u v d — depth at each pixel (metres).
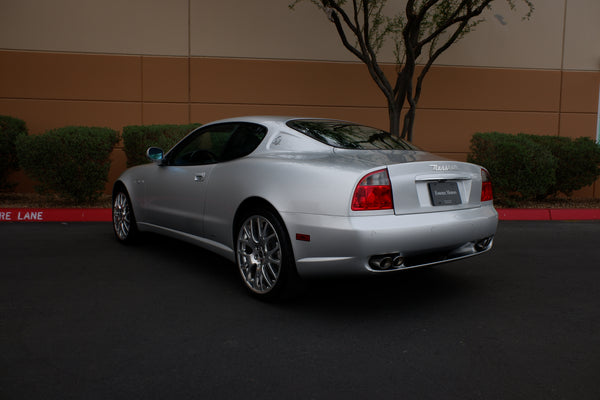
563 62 10.65
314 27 10.20
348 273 3.32
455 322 3.44
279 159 3.83
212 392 2.43
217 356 2.84
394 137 4.48
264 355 2.87
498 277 4.61
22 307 3.60
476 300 3.93
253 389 2.46
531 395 2.44
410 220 3.36
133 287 4.15
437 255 3.63
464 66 10.48
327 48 10.26
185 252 5.44
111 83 9.89
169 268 4.77
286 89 10.24
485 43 10.48
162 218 5.08
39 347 2.92
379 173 3.32
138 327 3.26
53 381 2.51
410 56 8.12
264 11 10.10
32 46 9.68
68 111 9.83
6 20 9.59
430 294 4.07
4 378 2.53
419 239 3.36
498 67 10.55
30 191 9.67
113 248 5.59
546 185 8.48
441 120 10.53
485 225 3.82
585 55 10.66
